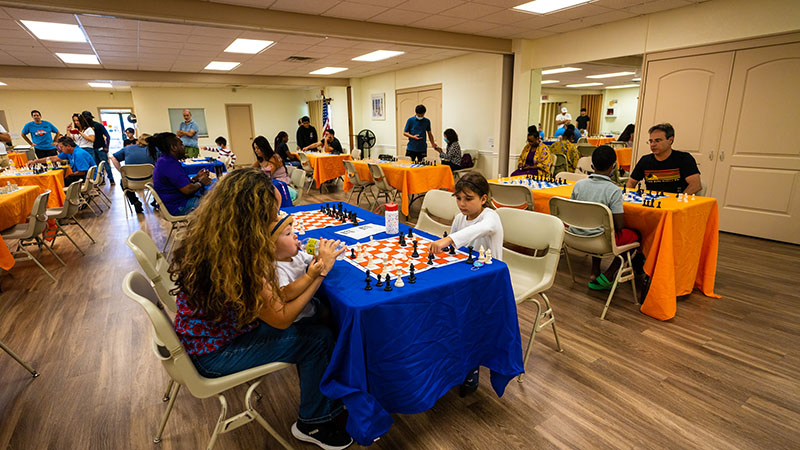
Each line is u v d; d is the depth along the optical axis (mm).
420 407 1455
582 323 2533
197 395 1271
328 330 1473
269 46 6289
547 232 2014
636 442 1574
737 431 1621
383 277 1504
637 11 4766
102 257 3996
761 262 3553
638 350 2217
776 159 4070
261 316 1244
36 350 2299
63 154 6379
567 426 1666
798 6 3742
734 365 2066
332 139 8516
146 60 6961
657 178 3246
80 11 3514
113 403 1854
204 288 1161
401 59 7953
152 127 11891
